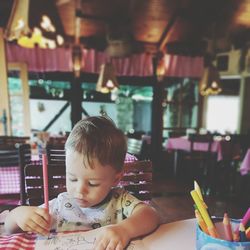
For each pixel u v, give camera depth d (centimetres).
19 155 187
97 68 541
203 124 714
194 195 63
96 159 68
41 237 70
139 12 424
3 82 357
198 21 454
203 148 451
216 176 444
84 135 71
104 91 435
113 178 75
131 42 481
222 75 700
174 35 515
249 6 395
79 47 515
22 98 437
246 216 60
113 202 86
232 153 427
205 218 60
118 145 75
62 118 655
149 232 73
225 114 812
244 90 678
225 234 59
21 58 484
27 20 212
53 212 85
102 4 390
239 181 419
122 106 738
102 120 79
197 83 699
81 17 418
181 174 478
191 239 70
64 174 108
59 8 398
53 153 140
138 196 115
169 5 400
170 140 501
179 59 582
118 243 65
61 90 645
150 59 562
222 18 443
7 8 342
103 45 532
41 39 258
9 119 362
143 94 732
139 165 116
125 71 558
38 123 642
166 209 297
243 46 573
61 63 513
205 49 562
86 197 71
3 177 219
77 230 77
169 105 688
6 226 81
